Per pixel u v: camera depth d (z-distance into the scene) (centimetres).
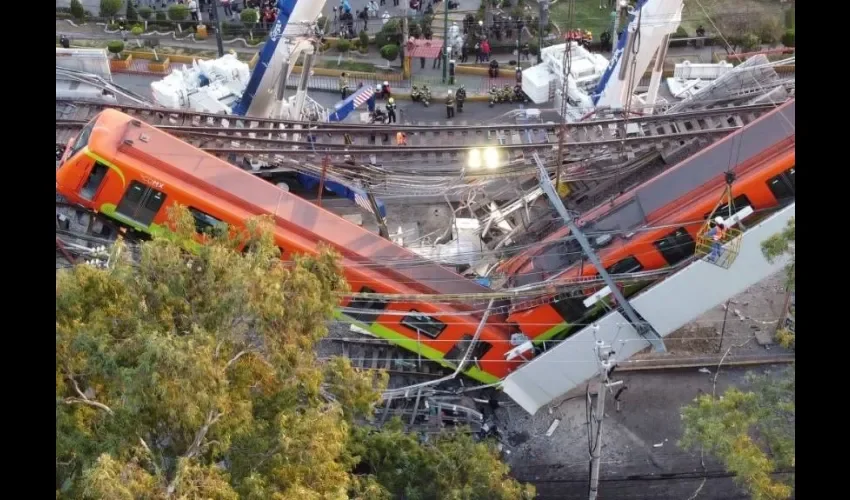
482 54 5891
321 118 5156
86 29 6250
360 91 5147
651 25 4359
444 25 5847
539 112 5266
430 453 2884
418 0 6262
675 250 3400
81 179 3462
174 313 2498
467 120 5459
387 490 2739
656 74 4659
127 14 6281
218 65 5166
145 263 2503
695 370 3859
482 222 3975
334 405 2527
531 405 3566
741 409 2833
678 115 4303
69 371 2331
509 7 6319
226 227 2794
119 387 2250
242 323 2472
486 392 3744
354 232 3522
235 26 6225
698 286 3338
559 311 3456
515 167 4006
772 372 3806
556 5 6372
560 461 3600
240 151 4084
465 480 2845
